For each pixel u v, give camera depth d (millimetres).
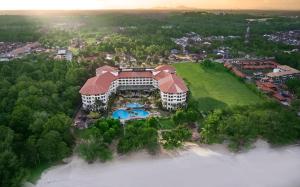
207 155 189375
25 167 174250
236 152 191625
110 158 183750
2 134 183750
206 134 198625
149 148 189375
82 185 164125
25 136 195375
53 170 175625
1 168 158375
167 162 183000
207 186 162625
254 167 178750
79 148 185500
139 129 198375
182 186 162500
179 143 194375
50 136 179750
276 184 164875
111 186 163375
